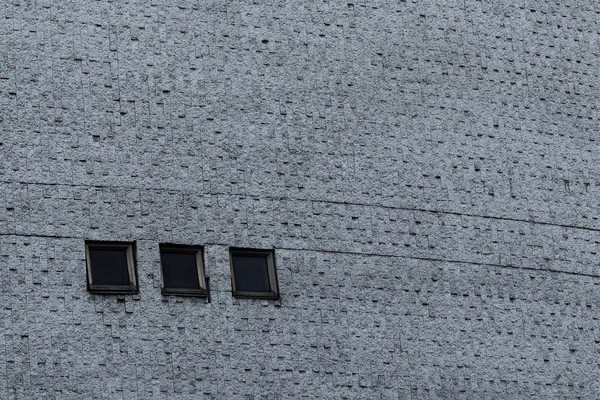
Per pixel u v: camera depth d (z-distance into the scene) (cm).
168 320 5328
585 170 6162
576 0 6400
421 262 5738
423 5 6075
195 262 5453
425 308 5684
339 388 5469
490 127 6031
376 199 5741
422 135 5894
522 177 6025
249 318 5431
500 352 5756
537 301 5891
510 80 6131
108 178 5406
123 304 5294
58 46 5478
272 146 5650
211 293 5406
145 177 5450
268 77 5728
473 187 5922
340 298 5569
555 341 5869
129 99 5506
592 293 6003
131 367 5244
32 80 5412
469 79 6053
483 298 5797
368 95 5856
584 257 6041
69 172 5369
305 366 5447
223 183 5544
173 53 5616
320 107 5769
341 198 5688
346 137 5769
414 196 5806
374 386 5519
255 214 5553
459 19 6119
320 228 5625
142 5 5628
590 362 5906
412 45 5997
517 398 5731
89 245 5338
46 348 5172
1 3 5456
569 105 6222
